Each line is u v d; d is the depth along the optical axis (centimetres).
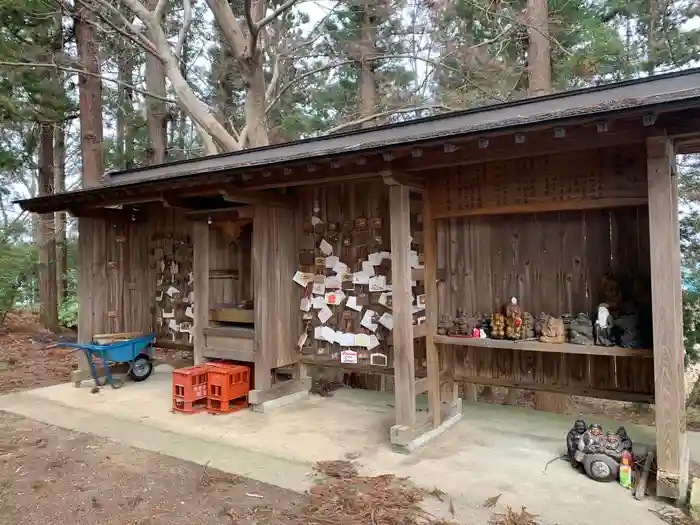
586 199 346
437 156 349
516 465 339
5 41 796
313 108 1140
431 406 404
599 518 266
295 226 525
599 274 378
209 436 409
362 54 881
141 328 652
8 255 1039
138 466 348
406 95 947
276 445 385
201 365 516
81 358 594
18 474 336
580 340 350
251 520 270
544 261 400
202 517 275
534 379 417
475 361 440
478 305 426
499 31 782
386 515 271
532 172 366
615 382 386
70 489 312
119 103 1096
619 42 655
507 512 274
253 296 524
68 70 791
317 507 282
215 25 1063
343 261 497
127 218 646
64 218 1233
